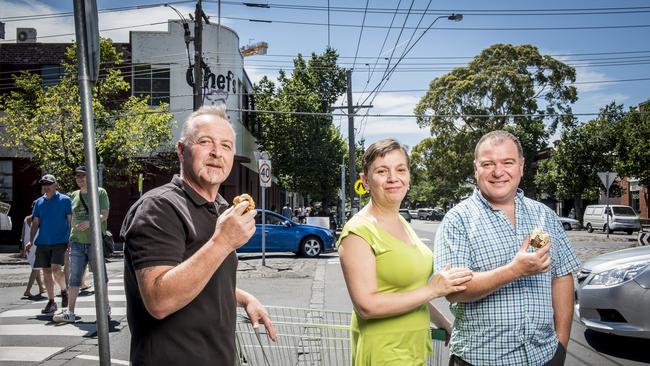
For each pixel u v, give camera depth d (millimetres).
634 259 6352
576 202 44688
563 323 3045
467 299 2688
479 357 2832
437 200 89625
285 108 32031
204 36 26203
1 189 24828
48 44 26625
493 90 44781
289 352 3268
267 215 18375
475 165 3090
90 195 2457
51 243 8609
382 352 2613
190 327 2217
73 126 21297
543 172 49188
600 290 6273
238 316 3131
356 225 2668
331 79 38844
